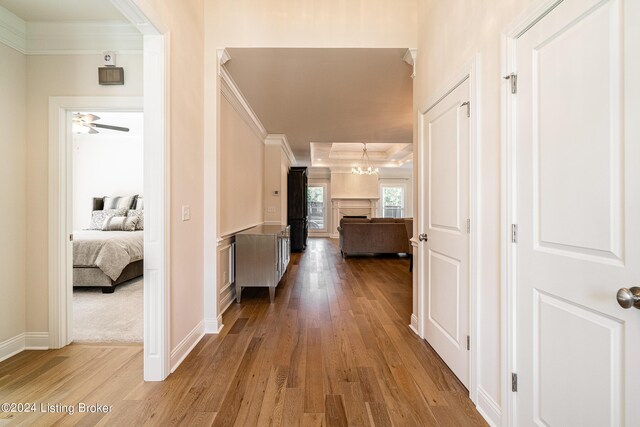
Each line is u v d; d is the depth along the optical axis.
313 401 1.74
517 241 1.40
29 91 2.45
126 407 1.69
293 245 7.90
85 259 3.94
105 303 3.55
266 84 3.49
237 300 3.59
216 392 1.83
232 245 3.67
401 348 2.41
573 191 1.11
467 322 1.85
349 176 10.84
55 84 2.47
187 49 2.36
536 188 1.29
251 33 2.71
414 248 2.77
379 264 6.16
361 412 1.65
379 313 3.25
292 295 3.94
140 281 4.59
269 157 6.21
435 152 2.33
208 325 2.73
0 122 2.28
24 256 2.42
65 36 2.46
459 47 1.94
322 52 2.79
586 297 1.06
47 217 2.43
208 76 2.72
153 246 1.96
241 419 1.59
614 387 0.97
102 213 6.06
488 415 1.59
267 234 3.62
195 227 2.54
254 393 1.82
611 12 0.97
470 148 1.77
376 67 3.08
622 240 0.94
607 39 0.98
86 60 2.49
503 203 1.46
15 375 2.02
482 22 1.67
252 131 5.00
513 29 1.40
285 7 2.72
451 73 2.04
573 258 1.11
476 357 1.71
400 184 11.34
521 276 1.38
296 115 4.69
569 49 1.12
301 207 7.94
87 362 2.20
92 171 6.71
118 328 2.81
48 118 2.46
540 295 1.27
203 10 2.69
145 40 1.95
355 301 3.67
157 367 1.96
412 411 1.66
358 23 2.72
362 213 10.95
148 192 1.96
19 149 2.39
